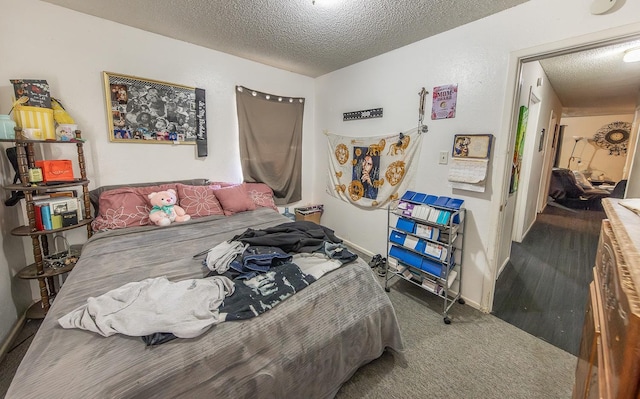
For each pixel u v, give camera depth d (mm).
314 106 3844
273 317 1196
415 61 2475
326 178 3732
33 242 1861
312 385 1270
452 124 2250
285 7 1943
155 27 2361
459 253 2279
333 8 1922
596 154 7398
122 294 1195
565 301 2314
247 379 1050
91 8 2072
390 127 2775
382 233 3023
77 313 1097
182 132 2766
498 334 1904
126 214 2236
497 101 1973
